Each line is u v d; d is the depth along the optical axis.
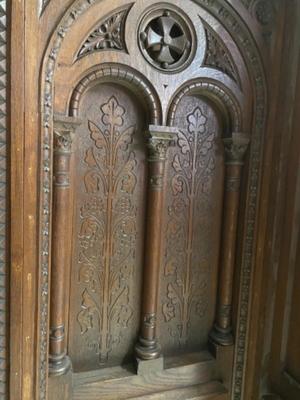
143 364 1.02
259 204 1.04
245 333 1.09
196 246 1.09
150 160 0.97
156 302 1.04
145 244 1.01
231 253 1.09
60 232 0.87
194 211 1.07
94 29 0.83
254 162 1.03
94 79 0.86
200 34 0.93
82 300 0.98
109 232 0.98
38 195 0.82
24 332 0.84
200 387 1.08
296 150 1.01
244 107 1.01
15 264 0.81
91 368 1.01
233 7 0.93
